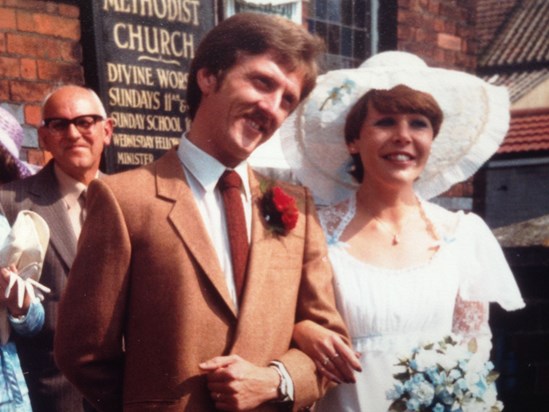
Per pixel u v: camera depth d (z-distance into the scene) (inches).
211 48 92.3
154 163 94.3
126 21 196.2
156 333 87.5
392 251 117.2
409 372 109.1
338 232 118.1
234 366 86.4
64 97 146.8
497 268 121.8
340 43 260.8
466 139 129.4
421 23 271.9
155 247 88.4
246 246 92.8
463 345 116.9
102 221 89.0
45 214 139.9
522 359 245.1
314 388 92.9
